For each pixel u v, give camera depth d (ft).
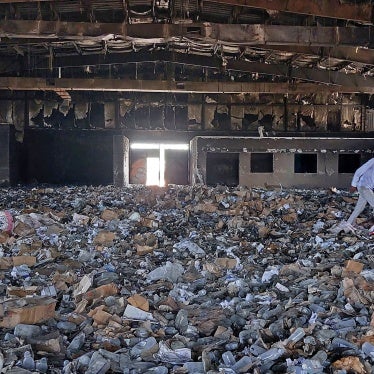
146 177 88.89
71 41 68.80
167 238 30.99
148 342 13.78
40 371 11.96
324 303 17.02
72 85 76.74
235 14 57.88
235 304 17.67
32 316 15.28
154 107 92.89
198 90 78.59
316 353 12.74
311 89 77.92
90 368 11.98
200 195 52.47
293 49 63.57
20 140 90.02
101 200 49.52
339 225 32.71
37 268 22.47
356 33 51.78
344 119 93.35
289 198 49.24
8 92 91.86
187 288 19.98
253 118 92.84
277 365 12.25
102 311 15.78
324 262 24.03
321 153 68.69
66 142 90.94
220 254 26.50
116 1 55.52
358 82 75.20
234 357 12.85
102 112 92.63
